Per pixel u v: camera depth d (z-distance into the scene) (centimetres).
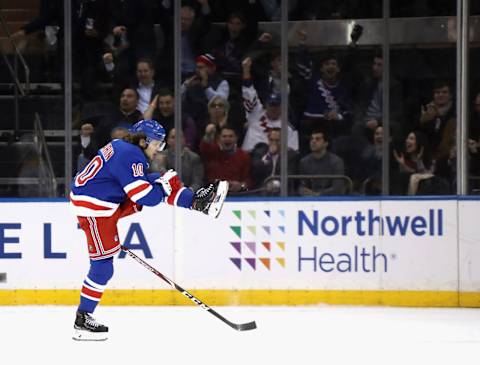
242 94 1761
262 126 1762
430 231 1625
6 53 1773
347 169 1752
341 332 1406
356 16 1748
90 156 1758
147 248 1647
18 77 1770
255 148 1762
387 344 1308
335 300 1634
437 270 1625
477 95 1714
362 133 1748
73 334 1377
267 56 1759
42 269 1647
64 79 1752
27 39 1773
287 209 1638
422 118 1739
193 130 1762
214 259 1644
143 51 1758
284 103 1733
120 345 1295
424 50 1739
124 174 1302
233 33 1756
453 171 1739
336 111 1750
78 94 1750
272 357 1208
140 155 1312
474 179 1722
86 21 1742
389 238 1630
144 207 1644
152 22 1756
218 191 1309
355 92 1750
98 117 1756
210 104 1759
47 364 1164
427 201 1623
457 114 1698
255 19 1758
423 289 1627
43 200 1644
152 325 1463
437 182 1742
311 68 1755
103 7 1742
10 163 1772
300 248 1638
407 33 1741
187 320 1510
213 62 1758
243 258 1644
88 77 1750
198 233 1644
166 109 1764
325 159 1752
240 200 1639
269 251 1641
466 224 1619
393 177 1750
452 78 1736
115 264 1652
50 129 1770
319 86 1753
